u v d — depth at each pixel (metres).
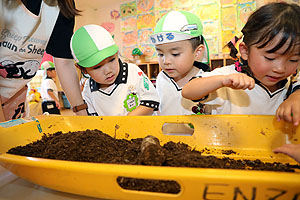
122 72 1.05
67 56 0.95
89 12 4.64
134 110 0.98
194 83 0.76
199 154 0.61
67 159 0.57
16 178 0.56
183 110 1.10
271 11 0.61
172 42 0.91
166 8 4.08
